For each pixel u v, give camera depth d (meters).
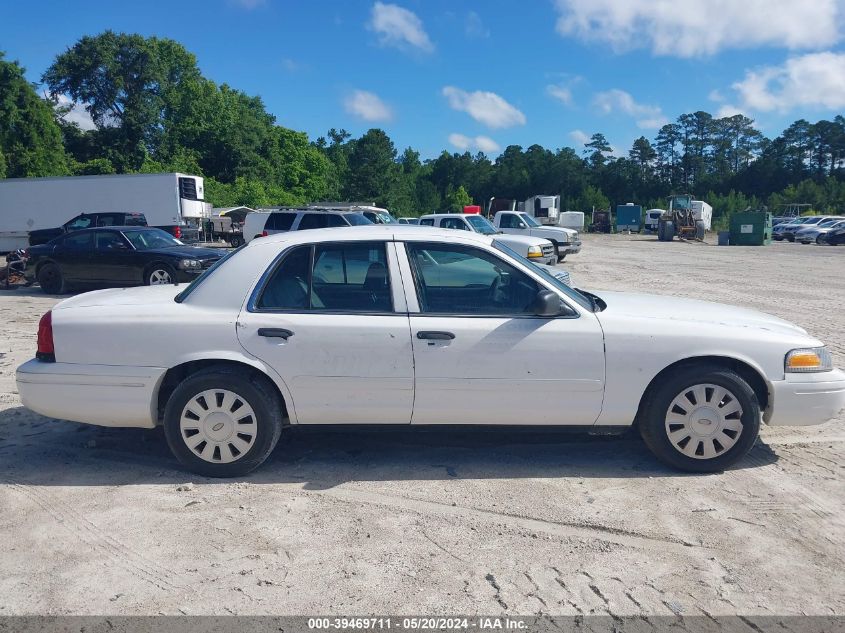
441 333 4.29
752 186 109.31
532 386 4.35
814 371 4.50
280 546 3.55
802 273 19.56
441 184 115.12
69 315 4.49
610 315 4.47
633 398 4.40
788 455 4.86
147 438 5.16
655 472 4.55
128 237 13.81
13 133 45.34
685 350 4.38
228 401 4.34
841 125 105.94
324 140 105.88
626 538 3.65
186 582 3.22
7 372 7.20
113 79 58.47
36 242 24.22
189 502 4.07
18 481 4.37
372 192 75.69
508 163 114.62
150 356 4.35
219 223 32.34
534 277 4.45
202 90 62.53
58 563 3.39
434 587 3.19
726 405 4.43
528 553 3.50
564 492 4.23
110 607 3.03
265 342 4.30
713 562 3.42
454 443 5.10
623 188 113.19
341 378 4.32
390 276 4.42
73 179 27.47
